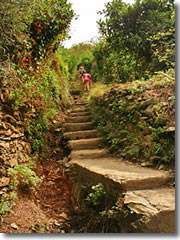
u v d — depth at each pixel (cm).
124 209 230
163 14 520
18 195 258
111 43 644
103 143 472
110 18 601
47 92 490
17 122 321
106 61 821
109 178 279
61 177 368
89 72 1392
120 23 590
